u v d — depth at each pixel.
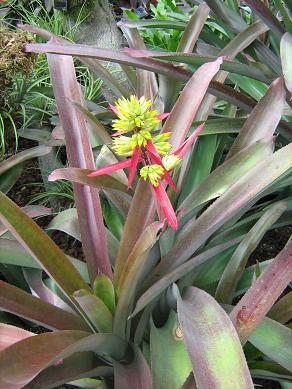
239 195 0.48
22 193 0.86
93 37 1.10
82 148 0.55
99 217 0.53
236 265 0.55
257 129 0.58
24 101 0.91
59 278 0.46
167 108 0.78
